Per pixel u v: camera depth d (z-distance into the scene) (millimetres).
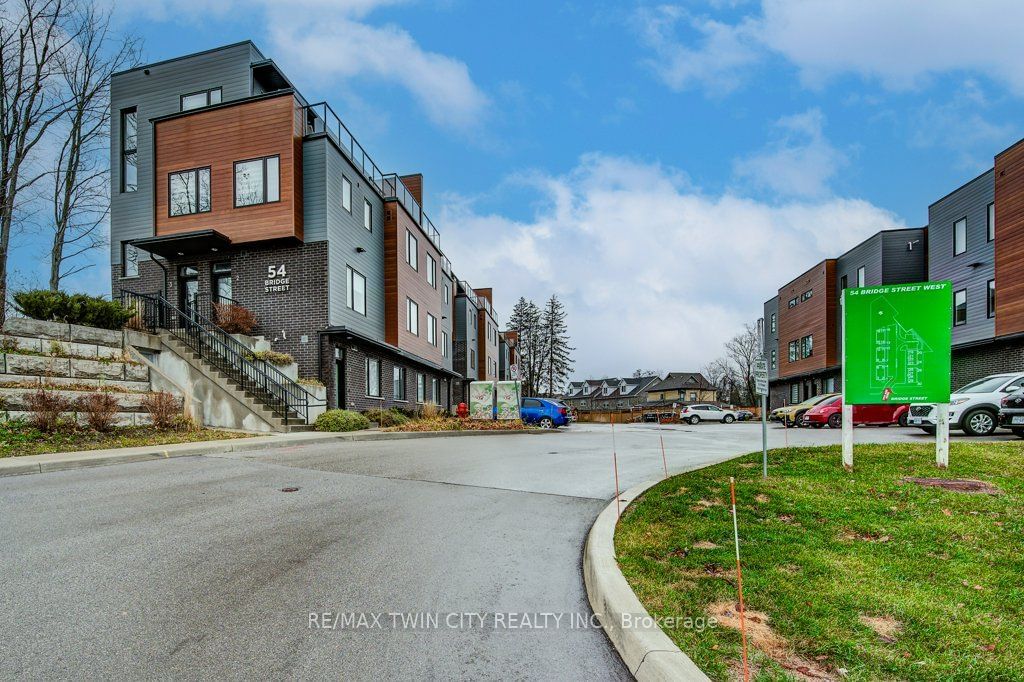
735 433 20891
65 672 2943
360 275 21531
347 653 3242
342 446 12867
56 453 9641
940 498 6254
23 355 11789
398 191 25219
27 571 4328
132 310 15586
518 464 10477
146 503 6527
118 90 21516
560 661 3225
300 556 4867
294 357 18578
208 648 3248
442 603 4008
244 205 18828
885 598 3758
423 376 28672
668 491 7094
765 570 4305
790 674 2857
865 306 8266
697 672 2803
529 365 77125
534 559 4980
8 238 19453
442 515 6410
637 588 3945
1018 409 13578
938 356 8062
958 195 25406
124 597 3908
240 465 9453
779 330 45031
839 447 10086
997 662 2979
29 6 19312
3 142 19594
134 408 12820
